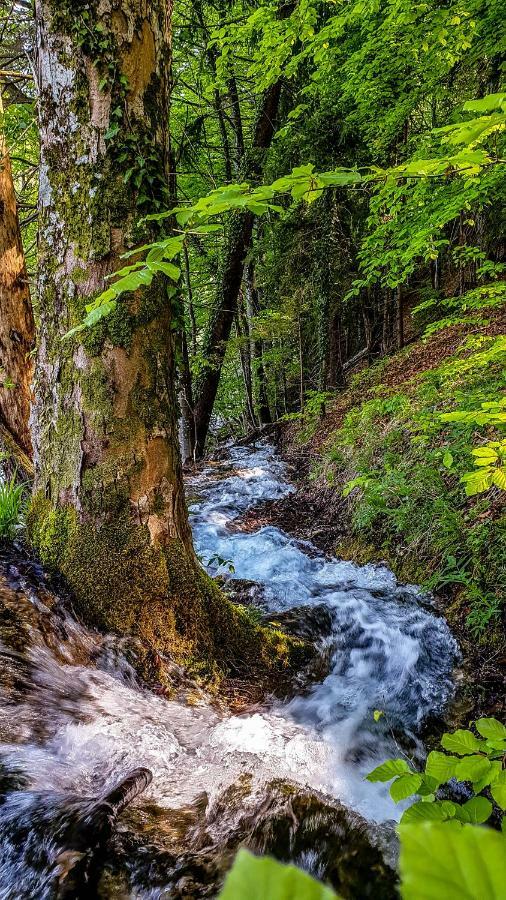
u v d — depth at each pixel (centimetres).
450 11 472
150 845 167
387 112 705
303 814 186
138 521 297
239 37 681
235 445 1256
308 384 1413
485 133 146
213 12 1038
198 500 787
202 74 1081
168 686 283
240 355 1425
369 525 553
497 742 129
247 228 982
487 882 28
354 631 393
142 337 296
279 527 680
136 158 285
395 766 134
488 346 561
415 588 437
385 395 791
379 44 588
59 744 212
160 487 304
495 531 384
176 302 371
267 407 1546
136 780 194
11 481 379
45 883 143
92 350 289
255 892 25
